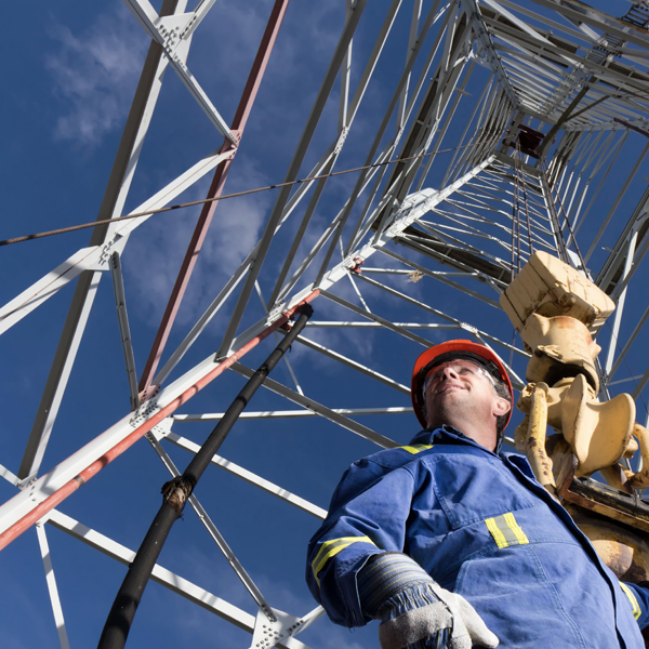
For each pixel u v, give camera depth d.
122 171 5.19
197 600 6.21
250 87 6.17
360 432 8.58
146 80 5.11
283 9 6.04
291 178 7.34
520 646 1.78
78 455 5.93
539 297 6.23
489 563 2.05
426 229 16.23
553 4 11.61
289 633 6.21
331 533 1.94
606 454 4.23
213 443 4.55
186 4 5.22
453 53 13.94
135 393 6.79
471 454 2.55
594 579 2.10
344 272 12.30
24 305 4.86
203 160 6.08
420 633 1.51
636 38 11.24
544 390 4.86
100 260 5.36
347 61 7.64
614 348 12.09
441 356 3.70
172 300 6.55
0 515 5.16
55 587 5.71
